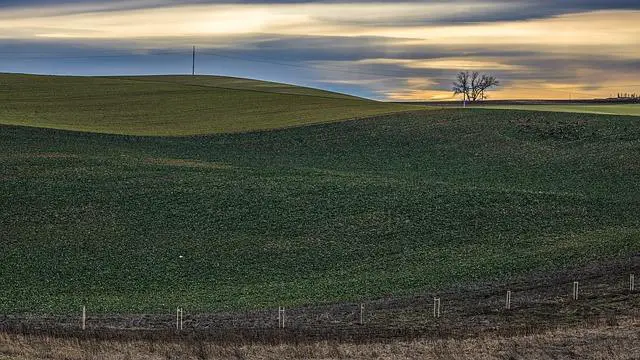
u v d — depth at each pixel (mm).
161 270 55125
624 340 30750
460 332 35719
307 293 48312
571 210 69875
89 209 69375
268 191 75000
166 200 72125
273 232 63938
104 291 50094
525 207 70562
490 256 56625
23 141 93938
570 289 44969
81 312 43562
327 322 39469
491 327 36750
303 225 65500
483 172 88250
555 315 39031
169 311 43781
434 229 64438
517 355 29000
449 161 93312
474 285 48281
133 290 50375
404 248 59906
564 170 88250
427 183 79688
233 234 63531
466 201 72000
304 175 82500
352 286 49844
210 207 70188
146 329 37688
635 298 41438
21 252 58812
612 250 54781
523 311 40438
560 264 52219
